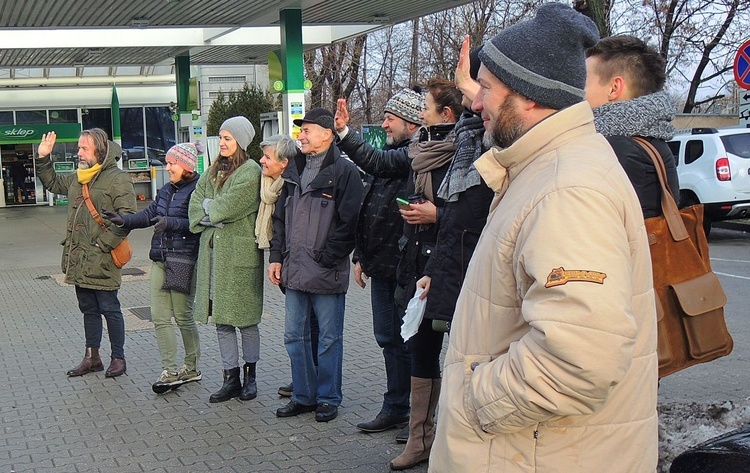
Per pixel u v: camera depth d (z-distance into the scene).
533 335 1.74
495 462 1.90
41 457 4.54
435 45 23.73
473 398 1.87
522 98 1.95
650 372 1.91
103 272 5.97
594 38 1.95
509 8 21.94
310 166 4.93
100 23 14.84
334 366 4.98
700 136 13.55
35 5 12.89
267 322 8.04
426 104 4.14
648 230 2.79
